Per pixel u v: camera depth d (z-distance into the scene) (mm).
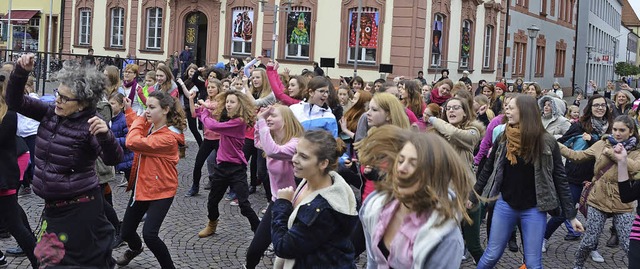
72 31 36906
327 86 8031
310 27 29047
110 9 35438
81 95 5191
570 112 11344
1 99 6215
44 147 5285
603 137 7445
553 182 6059
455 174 3518
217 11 31578
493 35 35406
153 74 12523
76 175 5285
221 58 31625
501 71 36750
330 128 7965
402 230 3570
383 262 3697
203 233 8445
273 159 6348
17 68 5219
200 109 8766
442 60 29828
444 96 11414
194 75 15516
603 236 9703
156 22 33969
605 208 7480
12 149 6238
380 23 27641
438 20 29297
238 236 8586
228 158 8133
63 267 5281
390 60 27562
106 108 8875
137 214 6734
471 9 32062
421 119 8680
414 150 3473
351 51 28453
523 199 6059
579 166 8648
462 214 3549
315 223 4320
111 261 5613
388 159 3734
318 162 4496
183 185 11789
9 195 6293
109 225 5520
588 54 58625
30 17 39469
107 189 8164
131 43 34625
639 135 7352
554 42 48094
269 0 29969
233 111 8039
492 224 6250
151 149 6453
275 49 29859
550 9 46656
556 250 8805
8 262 7062
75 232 5289
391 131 3775
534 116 5969
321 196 4391
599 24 69062
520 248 8789
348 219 4430
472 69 32656
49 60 20750
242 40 31000
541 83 45656
